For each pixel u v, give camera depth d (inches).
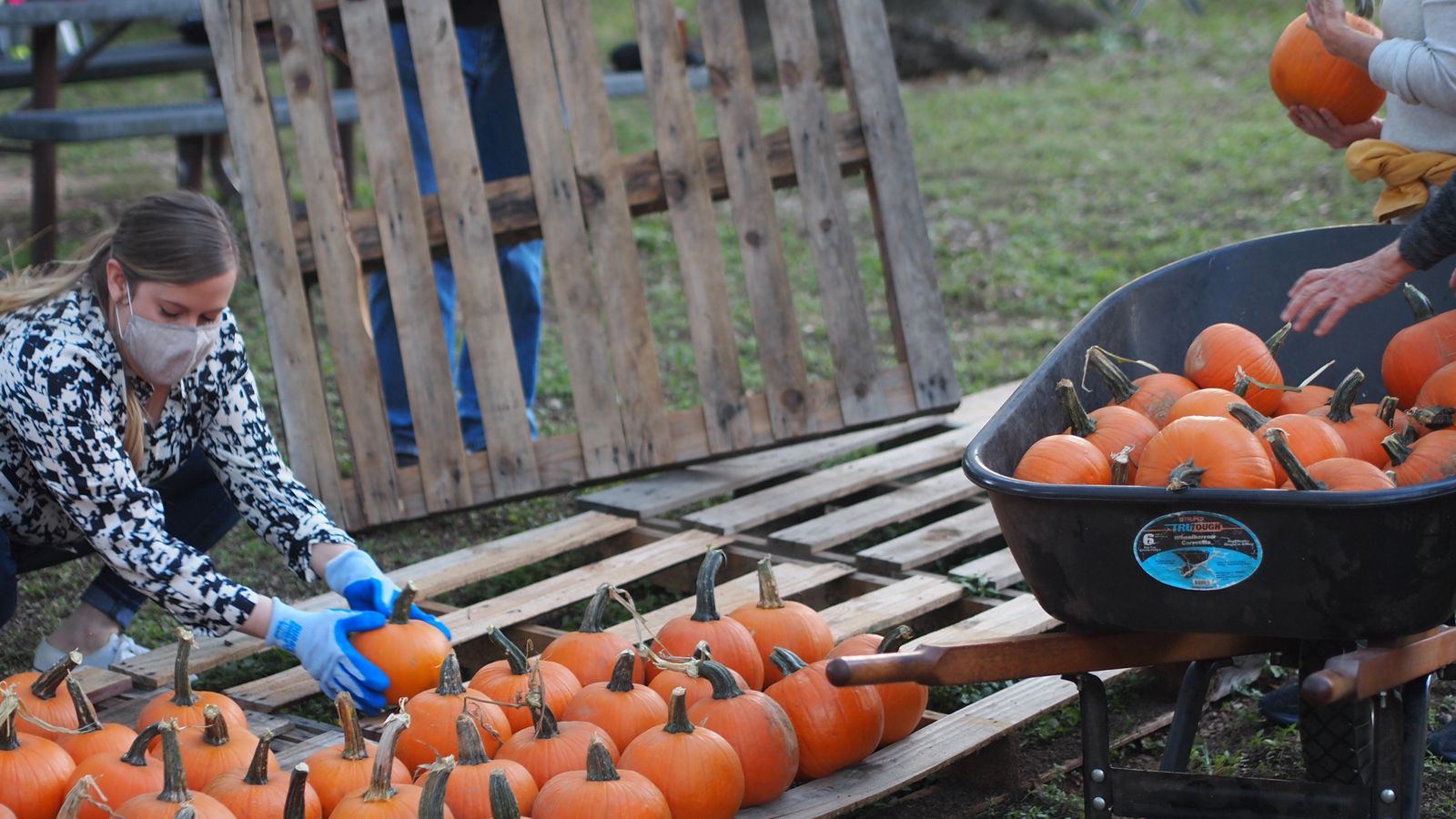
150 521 120.9
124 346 117.0
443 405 185.8
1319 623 90.0
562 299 187.8
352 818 98.0
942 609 161.6
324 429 184.1
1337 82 137.6
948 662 92.0
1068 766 134.6
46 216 288.2
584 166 186.4
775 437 192.5
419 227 183.8
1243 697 147.7
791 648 127.8
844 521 176.1
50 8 262.5
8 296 117.4
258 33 182.9
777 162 191.2
